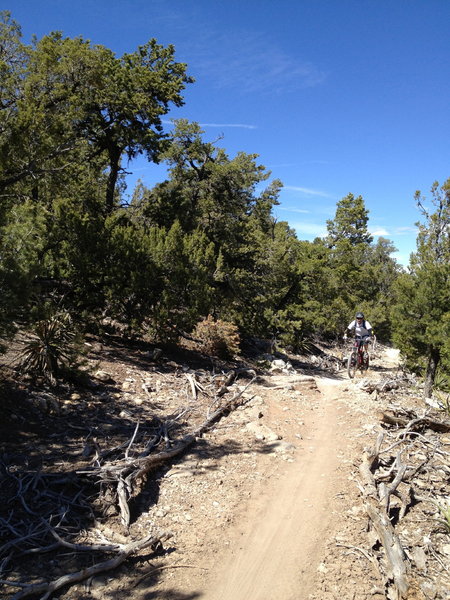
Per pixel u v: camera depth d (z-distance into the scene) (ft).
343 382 45.34
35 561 13.17
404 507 18.29
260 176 74.18
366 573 14.06
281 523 16.83
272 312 74.95
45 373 26.30
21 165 39.01
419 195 46.62
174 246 44.52
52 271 37.99
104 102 67.00
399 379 49.11
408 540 16.30
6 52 50.88
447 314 42.55
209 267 53.26
